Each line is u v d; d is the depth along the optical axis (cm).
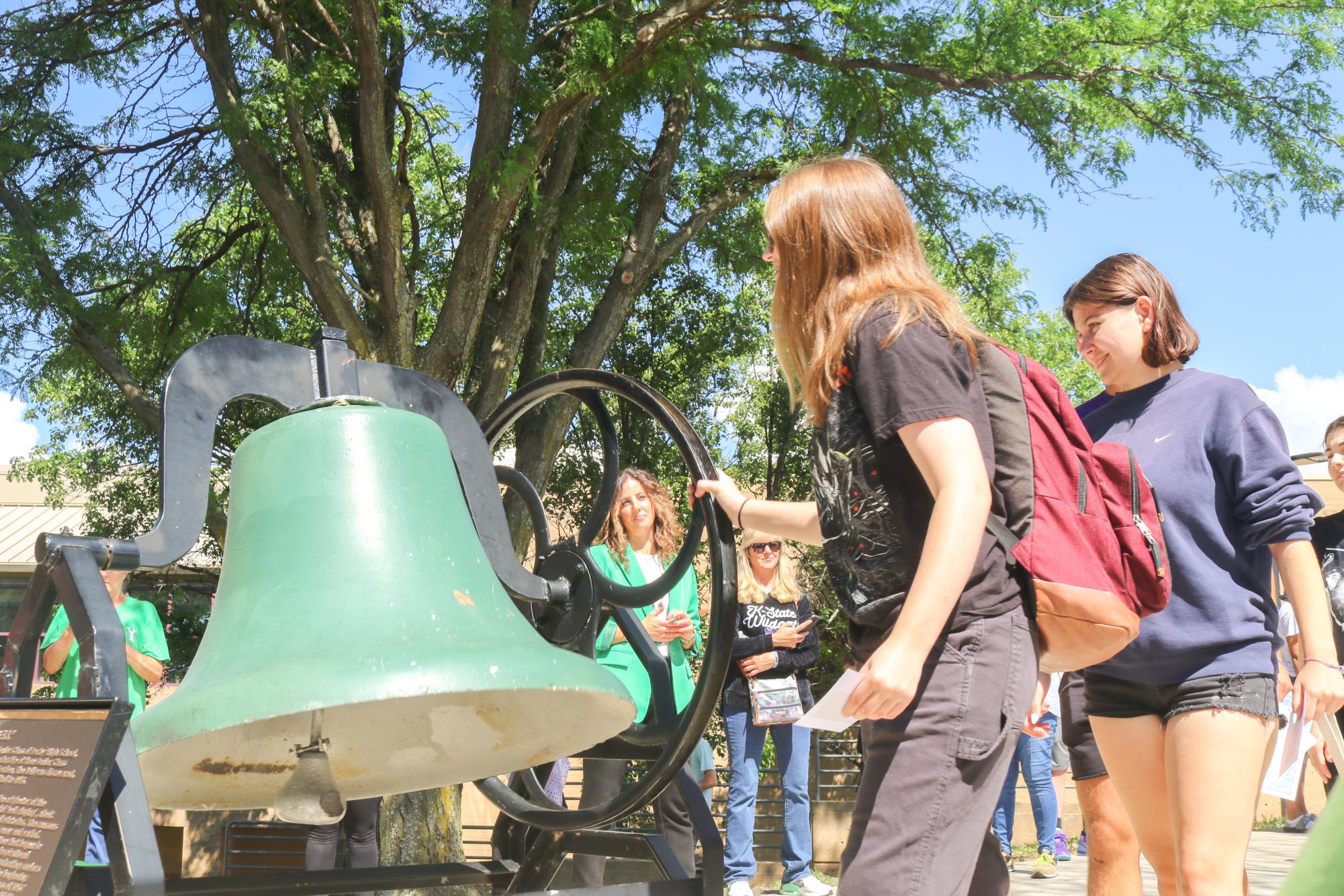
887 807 154
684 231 1148
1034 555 165
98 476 1223
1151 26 1066
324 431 174
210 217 1252
